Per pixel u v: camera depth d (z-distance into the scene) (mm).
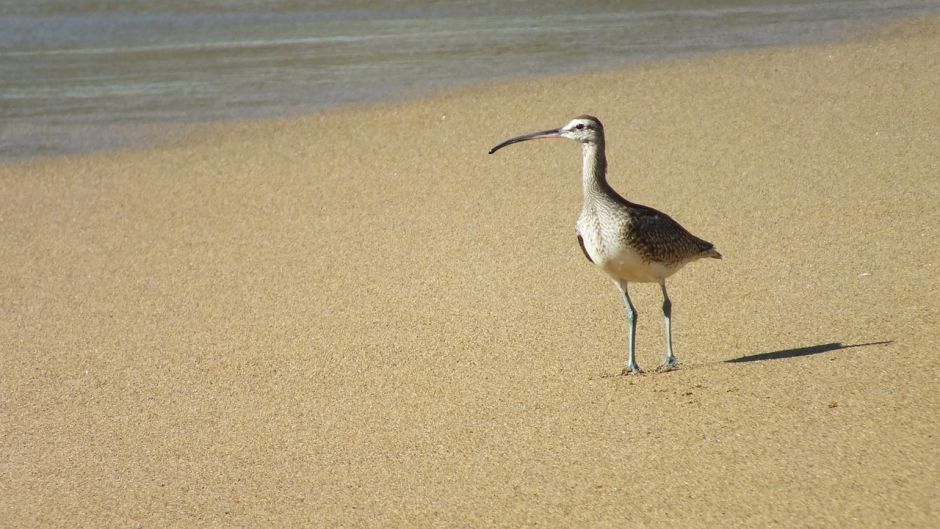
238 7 32312
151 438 10758
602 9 30594
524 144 19969
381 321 13359
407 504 9094
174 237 16656
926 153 17547
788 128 19406
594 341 12336
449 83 23875
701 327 12359
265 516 9133
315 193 18125
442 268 14914
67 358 12820
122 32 29609
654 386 10797
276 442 10477
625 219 10641
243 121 22000
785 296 12906
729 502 8523
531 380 11383
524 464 9539
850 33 26031
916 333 11227
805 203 16016
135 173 19484
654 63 24484
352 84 24203
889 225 14844
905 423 9336
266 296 14398
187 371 12328
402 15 30906
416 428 10500
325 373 12023
